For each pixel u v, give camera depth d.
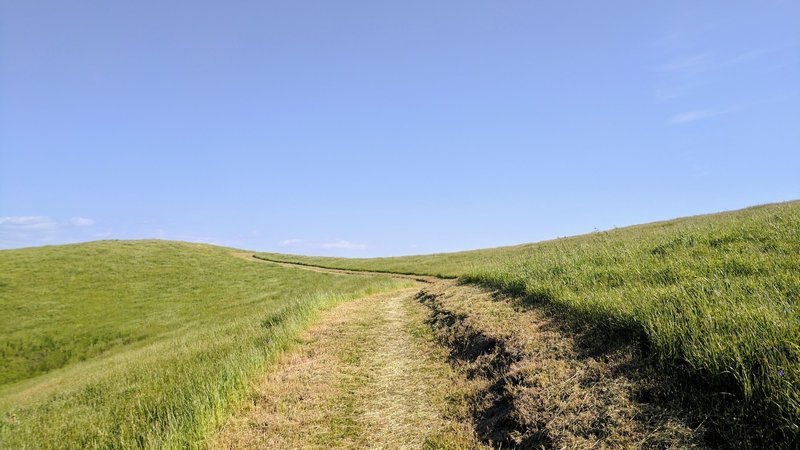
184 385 8.27
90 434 7.07
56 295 33.69
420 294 16.70
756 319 5.20
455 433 5.76
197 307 31.95
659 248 11.69
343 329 11.71
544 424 5.11
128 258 45.91
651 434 4.27
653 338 5.55
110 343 24.72
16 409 10.85
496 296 11.51
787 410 3.72
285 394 7.47
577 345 6.62
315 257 57.88
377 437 5.93
